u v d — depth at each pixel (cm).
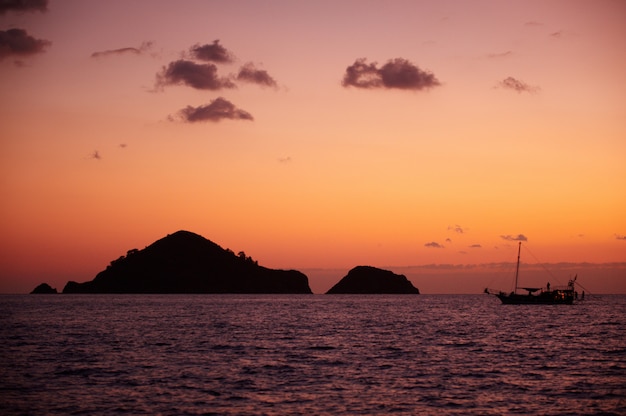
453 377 4975
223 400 4072
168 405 3922
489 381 4797
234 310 18250
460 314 15750
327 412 3766
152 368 5378
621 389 4484
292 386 4562
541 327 10650
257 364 5659
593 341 7969
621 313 16275
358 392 4347
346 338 8344
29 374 5022
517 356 6312
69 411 3753
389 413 3747
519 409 3853
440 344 7531
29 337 8281
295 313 16312
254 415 3688
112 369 5306
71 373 5084
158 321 12238
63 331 9419
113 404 3941
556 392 4372
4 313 15638
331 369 5375
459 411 3800
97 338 8162
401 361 5909
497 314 15750
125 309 18750
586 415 3716
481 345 7412
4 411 3747
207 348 6962
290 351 6700
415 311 17762
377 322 12125
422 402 4034
